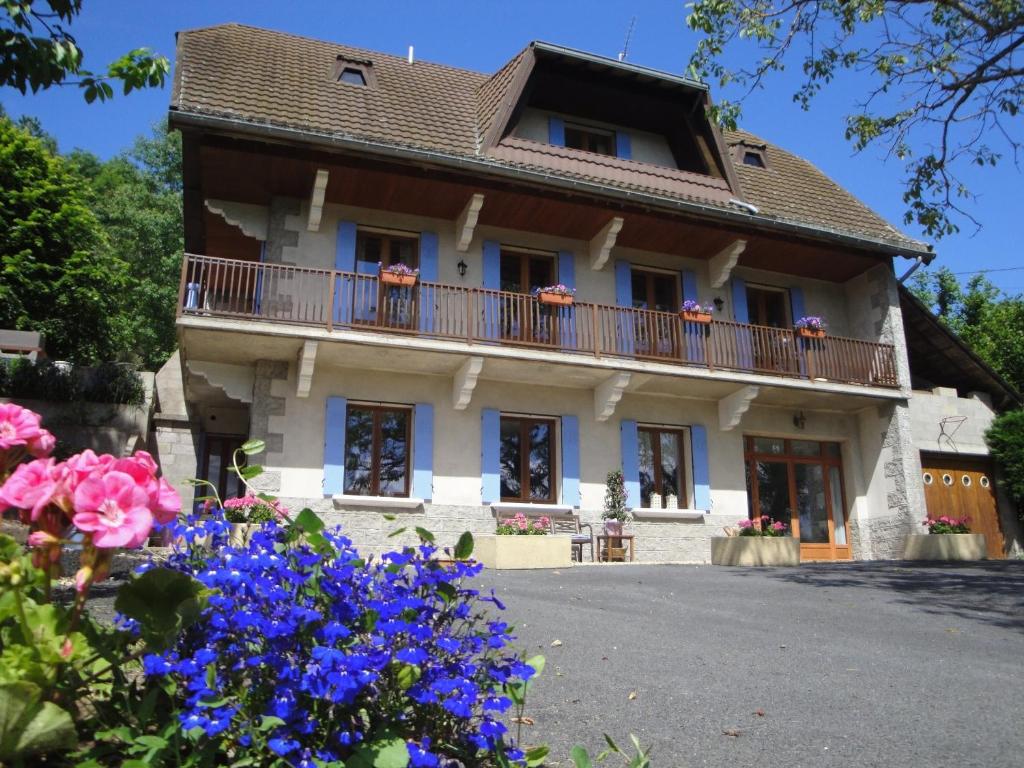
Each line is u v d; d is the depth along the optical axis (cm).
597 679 488
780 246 1638
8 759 189
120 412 1504
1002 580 1076
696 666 538
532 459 1475
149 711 219
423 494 1355
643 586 971
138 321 2806
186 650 240
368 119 1418
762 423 1652
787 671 534
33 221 1953
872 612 813
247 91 1371
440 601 280
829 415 1716
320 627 238
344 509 1309
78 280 2014
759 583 1027
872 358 1652
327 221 1409
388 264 1448
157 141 3378
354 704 239
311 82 1487
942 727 414
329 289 1276
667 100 1656
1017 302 2719
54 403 1475
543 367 1399
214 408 1630
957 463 1798
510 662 275
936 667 564
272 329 1228
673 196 1498
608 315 1478
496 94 1575
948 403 1805
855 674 532
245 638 235
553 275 1559
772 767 347
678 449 1584
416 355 1327
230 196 1384
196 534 286
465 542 280
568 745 362
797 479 1686
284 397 1316
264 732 220
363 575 266
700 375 1480
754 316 1739
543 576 1059
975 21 1055
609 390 1459
